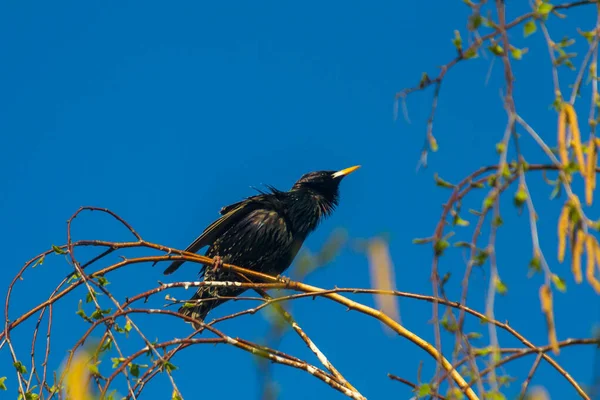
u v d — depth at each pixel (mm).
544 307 4793
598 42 5188
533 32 5270
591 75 5156
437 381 5523
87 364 7066
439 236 5430
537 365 6176
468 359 5457
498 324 7281
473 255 5199
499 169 5109
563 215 4969
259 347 8539
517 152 5148
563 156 5051
